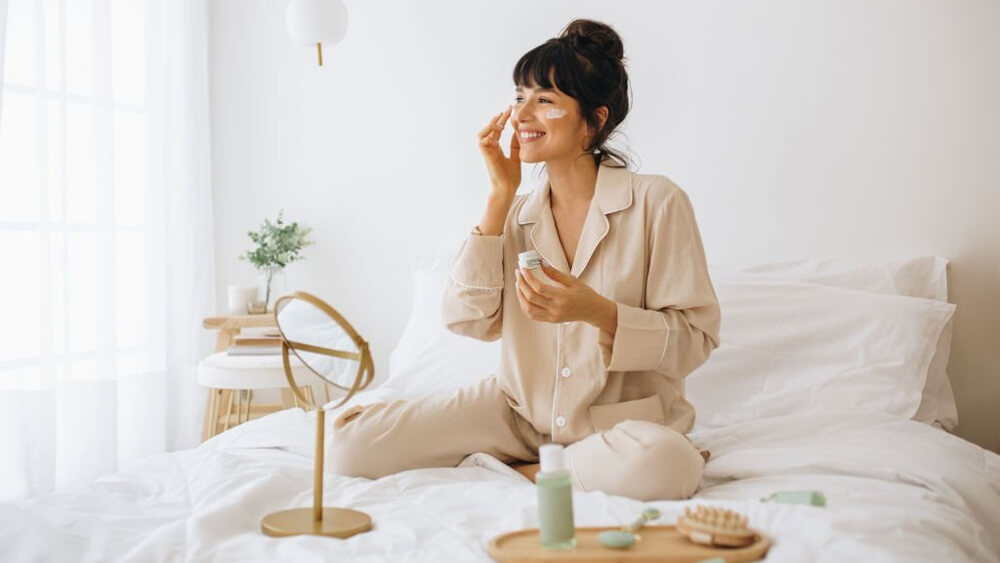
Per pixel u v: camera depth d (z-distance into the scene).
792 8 2.42
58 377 2.54
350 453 1.57
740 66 2.47
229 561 1.08
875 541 1.05
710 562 0.97
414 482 1.45
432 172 2.87
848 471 1.45
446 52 2.84
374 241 2.94
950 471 1.45
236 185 3.07
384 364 2.94
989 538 1.35
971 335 2.26
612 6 2.62
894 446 1.59
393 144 2.91
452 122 2.84
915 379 2.03
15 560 1.05
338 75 2.96
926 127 2.30
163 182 2.92
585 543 1.07
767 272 2.35
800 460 1.48
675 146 2.55
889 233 2.33
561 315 1.47
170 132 2.96
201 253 3.01
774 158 2.44
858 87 2.36
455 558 1.05
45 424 2.44
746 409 2.09
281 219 2.99
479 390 1.69
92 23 2.67
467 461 1.64
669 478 1.33
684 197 1.64
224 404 2.92
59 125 2.55
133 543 1.13
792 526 1.09
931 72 2.30
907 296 2.17
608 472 1.36
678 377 1.62
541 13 2.72
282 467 1.49
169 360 2.97
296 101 3.01
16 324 2.42
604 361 1.55
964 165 2.27
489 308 1.68
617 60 1.65
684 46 2.53
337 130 2.97
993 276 2.25
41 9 2.47
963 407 2.27
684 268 1.59
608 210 1.63
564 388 1.60
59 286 2.54
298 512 1.27
